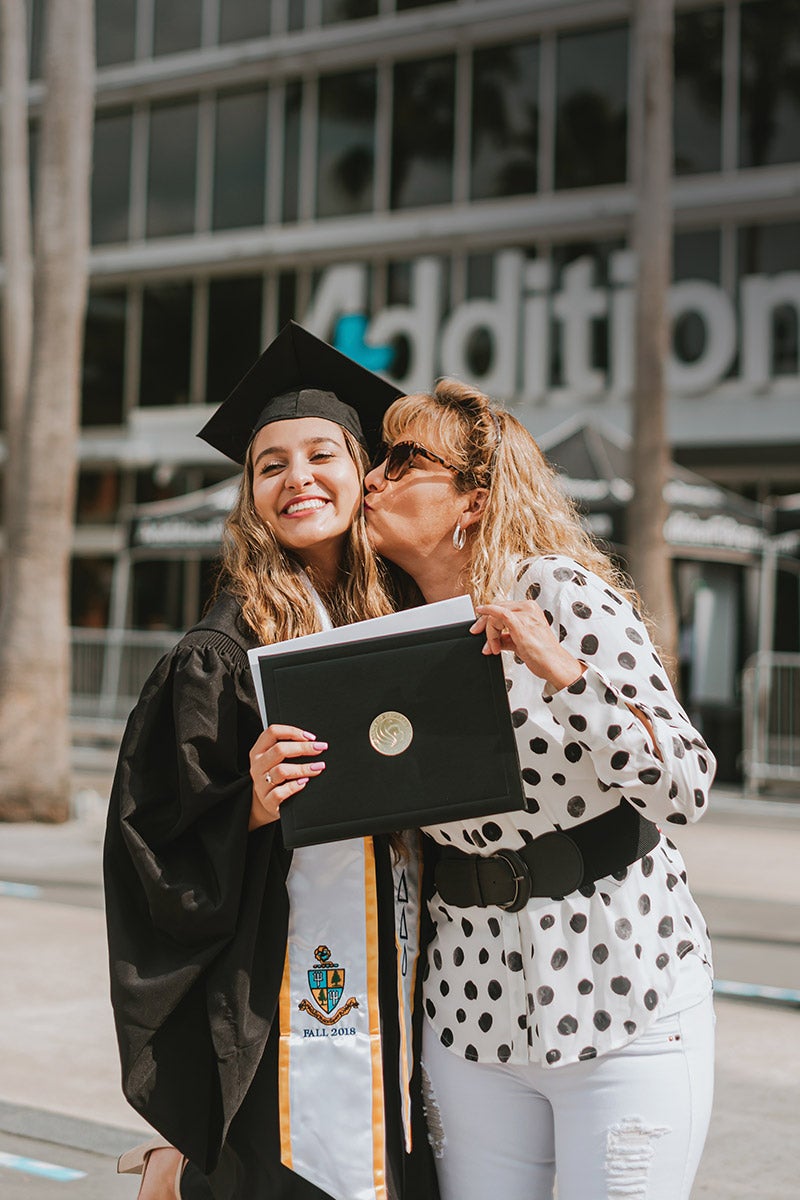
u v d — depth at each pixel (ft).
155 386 65.67
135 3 66.28
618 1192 6.22
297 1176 6.39
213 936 6.37
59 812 32.14
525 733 6.43
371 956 6.57
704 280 54.39
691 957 6.51
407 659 6.31
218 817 6.46
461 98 59.06
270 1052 6.53
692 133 54.80
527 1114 6.70
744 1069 14.73
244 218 63.82
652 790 6.06
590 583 6.59
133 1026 6.30
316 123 62.23
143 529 46.06
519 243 57.57
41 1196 11.08
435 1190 6.91
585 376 55.26
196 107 64.95
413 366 59.00
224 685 6.61
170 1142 6.36
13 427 37.35
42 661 32.09
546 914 6.43
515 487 7.05
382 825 6.19
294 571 7.15
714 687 52.70
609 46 56.29
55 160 32.60
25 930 20.97
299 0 62.49
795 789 43.21
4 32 39.04
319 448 7.16
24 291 37.91
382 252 60.34
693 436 53.72
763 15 53.78
